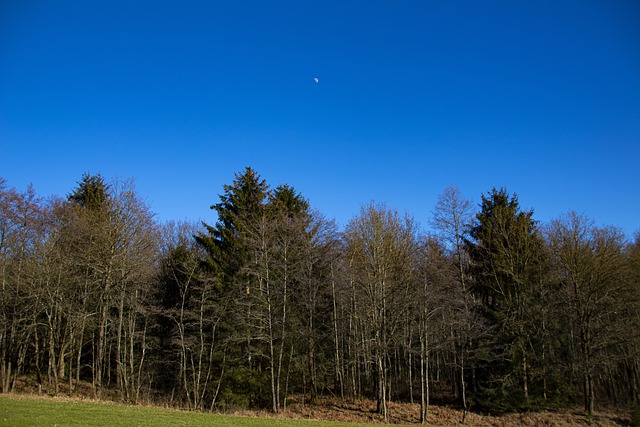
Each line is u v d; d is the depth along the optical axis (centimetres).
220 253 3500
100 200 3903
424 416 2988
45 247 3133
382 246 3114
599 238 3325
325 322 3912
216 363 3328
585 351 3184
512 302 3441
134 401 3008
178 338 3519
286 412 3078
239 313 3256
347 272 3547
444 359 3978
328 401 3506
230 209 3728
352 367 3712
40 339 3769
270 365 3316
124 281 3098
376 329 3130
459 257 3425
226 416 2178
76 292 3512
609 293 3316
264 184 3925
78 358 3556
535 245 3531
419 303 3266
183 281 3750
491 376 3272
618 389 3953
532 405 3256
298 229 3481
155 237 3641
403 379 4359
